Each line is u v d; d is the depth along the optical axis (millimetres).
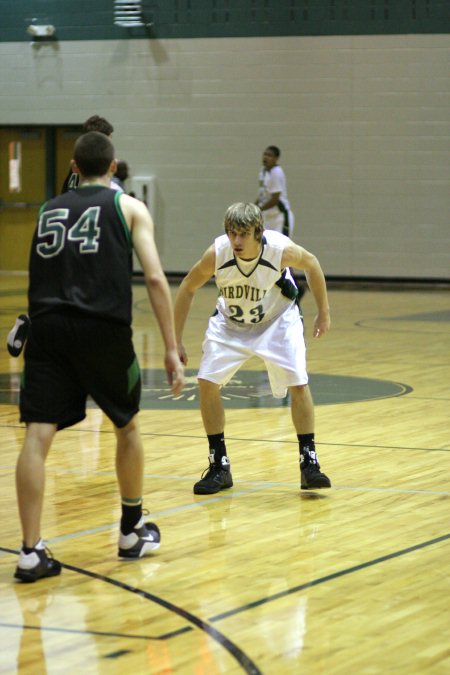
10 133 26672
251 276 6676
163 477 7418
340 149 24250
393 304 20562
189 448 8391
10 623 4547
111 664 4078
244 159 24922
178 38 25078
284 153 24594
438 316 18469
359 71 23984
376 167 24094
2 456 8078
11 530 6043
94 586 5051
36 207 26672
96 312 5094
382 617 4578
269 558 5492
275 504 6652
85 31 25656
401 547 5672
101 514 6406
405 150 23906
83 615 4637
